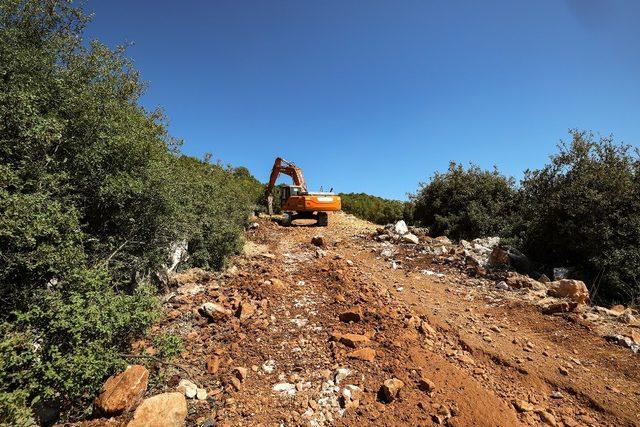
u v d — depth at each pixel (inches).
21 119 169.0
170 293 251.1
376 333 206.8
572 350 202.2
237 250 366.6
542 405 159.9
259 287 261.0
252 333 200.2
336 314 230.4
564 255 353.4
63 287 153.1
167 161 264.8
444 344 205.8
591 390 168.4
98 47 229.1
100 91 221.1
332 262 348.2
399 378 165.2
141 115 259.9
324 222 617.6
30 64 194.7
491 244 419.5
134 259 224.2
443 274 339.0
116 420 125.5
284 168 712.4
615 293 294.8
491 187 542.3
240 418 135.9
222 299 242.4
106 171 214.4
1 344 117.8
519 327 229.9
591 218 322.0
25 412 109.4
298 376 164.6
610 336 209.5
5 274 145.2
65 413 127.8
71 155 201.0
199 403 142.8
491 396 160.6
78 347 128.8
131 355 150.5
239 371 160.9
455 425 139.7
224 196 409.7
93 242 209.6
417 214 637.3
